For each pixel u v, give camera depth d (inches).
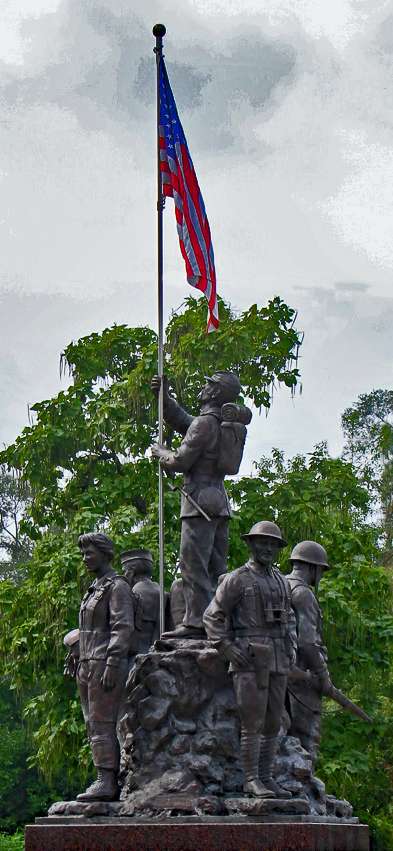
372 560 1152.2
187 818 597.0
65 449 1163.9
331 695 687.1
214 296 755.4
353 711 689.6
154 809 609.3
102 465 1162.0
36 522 1175.6
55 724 1047.0
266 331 1154.0
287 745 644.7
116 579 650.8
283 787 622.2
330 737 1045.2
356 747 1055.0
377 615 1080.8
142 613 673.0
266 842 587.2
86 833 592.1
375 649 1068.5
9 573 2080.5
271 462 1267.2
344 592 1074.1
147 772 621.9
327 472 1173.7
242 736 609.6
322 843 593.6
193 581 665.6
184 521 675.4
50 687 1053.2
